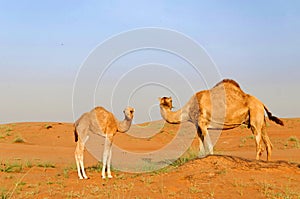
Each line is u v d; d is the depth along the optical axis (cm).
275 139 2509
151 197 815
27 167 1342
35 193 877
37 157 1725
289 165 1073
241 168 1033
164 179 975
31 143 2744
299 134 2762
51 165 1406
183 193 841
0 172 1201
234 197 802
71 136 3056
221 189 862
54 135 3058
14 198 830
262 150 1270
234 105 1262
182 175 992
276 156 1662
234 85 1301
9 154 1802
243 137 2684
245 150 2069
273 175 984
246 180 926
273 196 800
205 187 877
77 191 905
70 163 1510
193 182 921
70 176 1147
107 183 1008
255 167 1041
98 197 831
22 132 3139
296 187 875
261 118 1273
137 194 844
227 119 1262
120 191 881
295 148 2067
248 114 1280
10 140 2841
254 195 814
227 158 1086
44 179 1082
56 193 879
